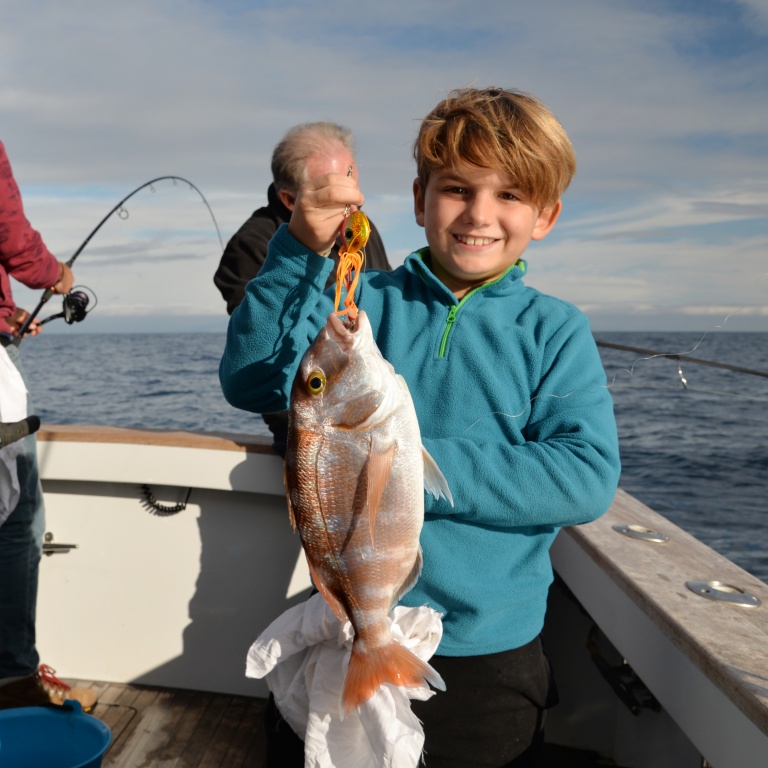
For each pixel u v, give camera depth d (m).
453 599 1.67
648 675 1.70
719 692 1.38
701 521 6.72
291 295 1.59
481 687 1.69
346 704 1.36
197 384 25.08
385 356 1.83
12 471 2.52
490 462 1.60
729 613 1.59
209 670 2.97
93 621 3.01
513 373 1.76
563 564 2.38
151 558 2.98
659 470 9.47
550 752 2.48
